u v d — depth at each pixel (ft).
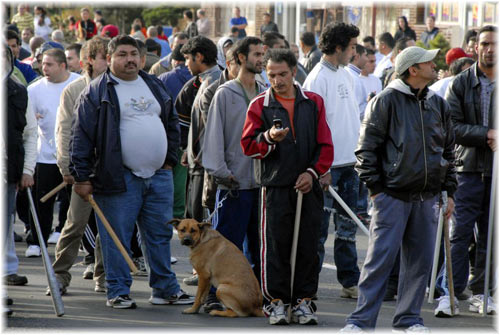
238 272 37.14
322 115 35.70
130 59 37.86
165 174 39.60
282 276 35.81
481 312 39.47
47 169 49.47
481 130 39.04
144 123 38.17
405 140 32.65
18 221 64.39
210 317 37.27
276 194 35.27
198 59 45.60
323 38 42.42
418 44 107.65
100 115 37.50
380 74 75.72
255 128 35.19
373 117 33.06
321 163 35.19
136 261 47.57
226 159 38.19
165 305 39.65
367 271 33.58
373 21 123.24
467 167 39.93
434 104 33.53
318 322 36.55
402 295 34.55
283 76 34.91
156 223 39.32
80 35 147.84
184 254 53.01
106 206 38.01
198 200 42.14
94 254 44.73
